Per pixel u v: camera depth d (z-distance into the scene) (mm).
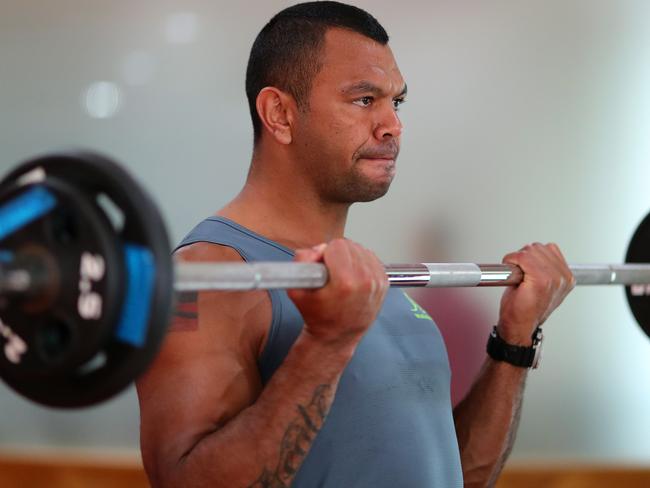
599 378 7508
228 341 2488
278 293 2576
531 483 6633
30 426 7391
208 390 2422
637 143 7684
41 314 1794
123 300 1748
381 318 2781
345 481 2549
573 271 3072
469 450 3131
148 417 2449
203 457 2305
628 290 3502
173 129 7762
